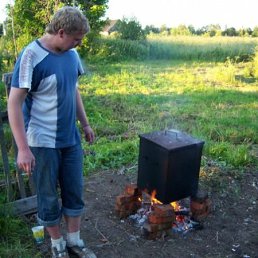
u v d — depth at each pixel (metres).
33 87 2.47
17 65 2.40
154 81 12.11
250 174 4.68
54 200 2.73
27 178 3.94
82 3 17.06
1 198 3.68
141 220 3.55
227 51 19.16
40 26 16.41
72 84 2.60
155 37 22.42
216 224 3.60
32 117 2.57
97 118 7.41
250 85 12.06
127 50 19.11
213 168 4.67
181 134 3.38
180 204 3.86
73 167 2.77
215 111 8.17
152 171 3.24
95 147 5.48
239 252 3.20
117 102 9.02
